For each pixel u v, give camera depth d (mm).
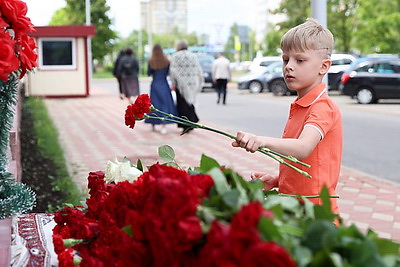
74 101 24344
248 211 1435
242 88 30281
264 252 1303
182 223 1547
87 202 2301
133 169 2432
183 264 1560
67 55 25719
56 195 6910
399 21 33562
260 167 9367
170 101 13266
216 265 1366
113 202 2010
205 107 21922
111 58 83000
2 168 2479
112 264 1824
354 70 22531
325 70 2775
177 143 12109
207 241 1506
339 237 1495
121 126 15422
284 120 17156
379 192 7715
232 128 15141
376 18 34531
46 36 25188
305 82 2750
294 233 1554
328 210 1719
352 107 21016
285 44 2777
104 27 57094
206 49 65562
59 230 2354
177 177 1819
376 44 35125
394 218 6457
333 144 2734
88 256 1970
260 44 73938
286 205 1751
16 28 2408
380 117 17531
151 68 13227
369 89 22297
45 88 25734
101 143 12188
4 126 2443
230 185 1789
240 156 10438
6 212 2420
